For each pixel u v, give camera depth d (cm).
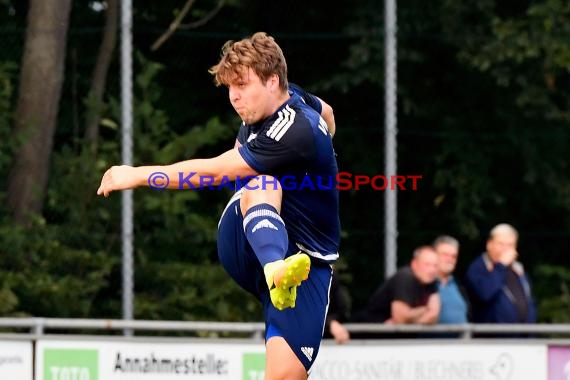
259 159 1359
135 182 1335
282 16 3125
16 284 2638
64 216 2734
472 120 3328
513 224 3372
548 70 3303
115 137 2816
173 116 2953
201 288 2789
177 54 2964
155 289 2755
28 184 2731
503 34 3212
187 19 3031
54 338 2205
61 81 2819
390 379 2266
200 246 2819
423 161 3250
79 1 2916
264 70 1365
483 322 2427
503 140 3334
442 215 3262
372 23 3181
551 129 3375
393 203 2603
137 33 2920
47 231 2700
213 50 2977
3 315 2645
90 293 2703
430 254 2303
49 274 2689
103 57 2864
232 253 1439
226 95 2988
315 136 1376
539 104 3312
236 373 2247
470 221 3256
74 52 2867
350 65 3122
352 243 3069
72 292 2675
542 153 3359
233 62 1368
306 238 1439
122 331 2662
